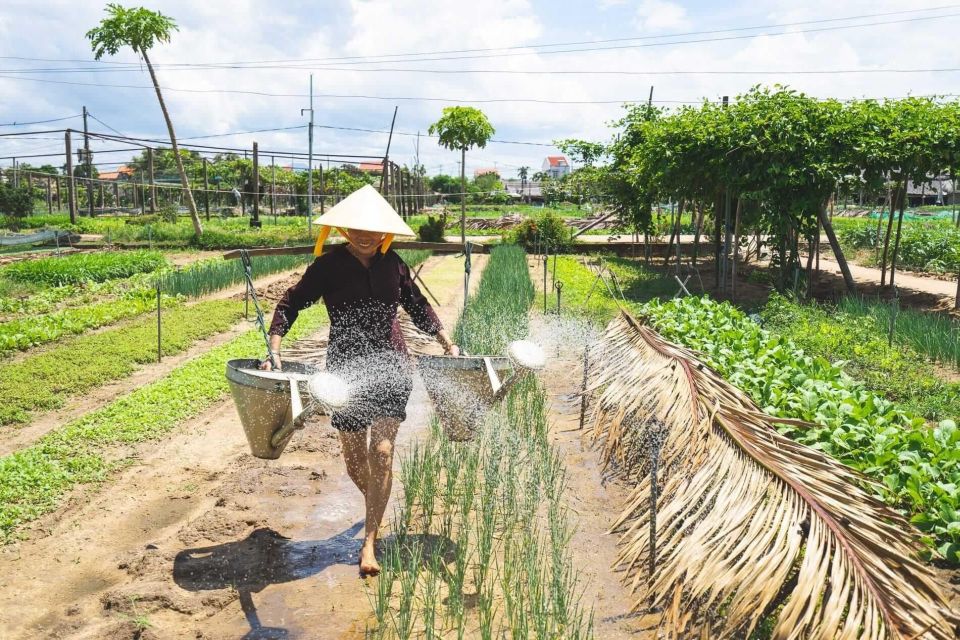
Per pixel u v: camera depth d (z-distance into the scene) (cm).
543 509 511
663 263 2708
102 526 493
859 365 939
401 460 575
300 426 400
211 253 3041
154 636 363
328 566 439
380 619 367
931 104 1591
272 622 381
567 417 734
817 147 1547
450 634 368
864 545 304
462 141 3966
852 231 2853
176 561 438
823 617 280
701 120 1739
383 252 450
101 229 3822
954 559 409
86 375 891
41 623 379
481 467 572
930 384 834
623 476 571
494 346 920
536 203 9112
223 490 544
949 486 435
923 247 2311
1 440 683
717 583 314
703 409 413
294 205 6247
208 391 800
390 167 4056
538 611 358
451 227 4766
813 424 437
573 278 2031
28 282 1856
